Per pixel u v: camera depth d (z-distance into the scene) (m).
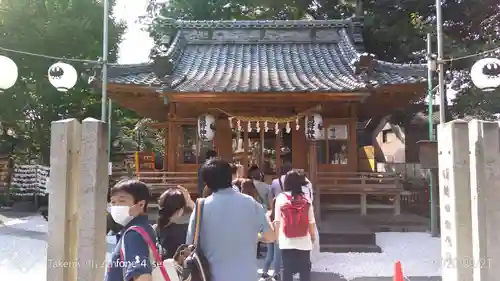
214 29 15.80
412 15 16.28
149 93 11.60
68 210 3.69
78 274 3.57
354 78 11.90
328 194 12.97
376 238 9.56
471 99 15.20
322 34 15.65
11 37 16.25
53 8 17.08
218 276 3.08
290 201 5.22
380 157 26.69
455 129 3.80
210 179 3.35
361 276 6.93
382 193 11.60
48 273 3.62
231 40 15.70
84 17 17.45
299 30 15.72
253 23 15.73
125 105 13.56
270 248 6.48
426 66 11.35
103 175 3.74
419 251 8.51
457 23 16.09
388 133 29.44
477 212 3.62
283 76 12.54
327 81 11.77
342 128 12.95
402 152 27.44
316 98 11.14
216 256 3.13
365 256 8.21
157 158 18.66
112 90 11.21
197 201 3.33
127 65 11.70
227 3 21.08
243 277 3.07
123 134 24.56
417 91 11.40
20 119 17.62
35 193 16.19
